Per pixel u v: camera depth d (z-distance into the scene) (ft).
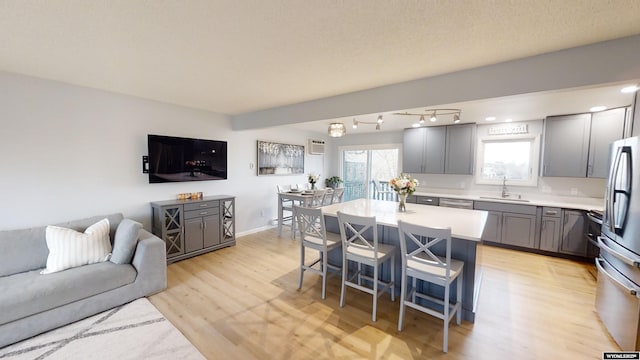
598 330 7.20
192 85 9.46
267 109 13.38
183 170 12.84
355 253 8.13
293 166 19.49
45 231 8.50
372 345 6.63
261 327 7.30
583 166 12.53
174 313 7.91
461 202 15.40
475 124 15.57
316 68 7.64
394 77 8.32
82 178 10.11
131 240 8.79
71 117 9.74
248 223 16.51
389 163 20.97
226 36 5.82
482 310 8.22
